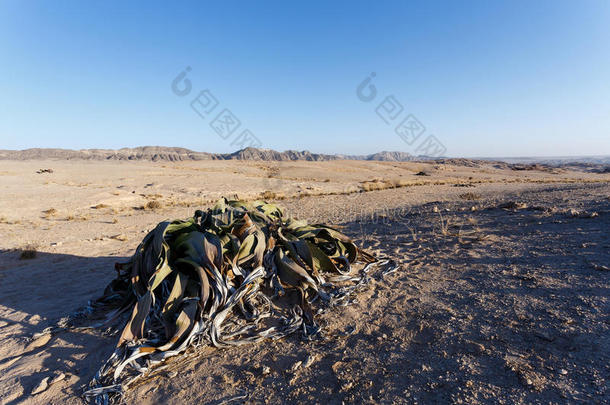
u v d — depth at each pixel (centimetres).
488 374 252
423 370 268
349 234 925
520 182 4162
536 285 410
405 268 550
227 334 347
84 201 2023
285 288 438
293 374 279
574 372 240
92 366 307
